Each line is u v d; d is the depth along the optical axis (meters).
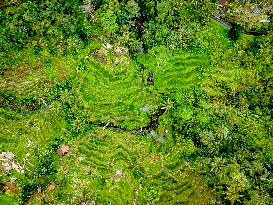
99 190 39.84
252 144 42.38
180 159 41.78
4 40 45.09
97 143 41.84
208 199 40.25
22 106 42.75
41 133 41.69
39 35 45.53
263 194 39.25
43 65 44.97
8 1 45.72
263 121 43.62
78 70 44.91
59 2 45.78
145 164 41.41
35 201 38.91
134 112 43.66
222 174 40.25
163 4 45.72
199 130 42.19
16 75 44.38
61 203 38.91
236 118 43.34
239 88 45.53
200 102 43.88
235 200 39.38
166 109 43.44
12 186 39.25
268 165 41.31
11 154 40.47
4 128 41.66
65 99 43.12
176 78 45.53
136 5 45.78
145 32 45.75
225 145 41.69
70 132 41.91
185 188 40.59
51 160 40.62
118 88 44.69
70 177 40.03
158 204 39.75
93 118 43.03
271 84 45.41
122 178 40.53
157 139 42.62
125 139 42.34
